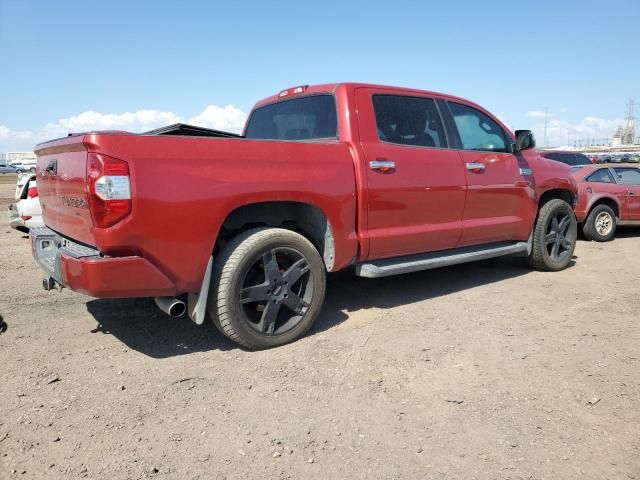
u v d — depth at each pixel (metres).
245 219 3.92
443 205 4.83
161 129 4.55
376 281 5.71
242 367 3.46
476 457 2.50
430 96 5.04
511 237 5.72
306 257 3.86
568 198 6.54
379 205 4.30
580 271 6.30
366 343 3.88
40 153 4.18
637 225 9.46
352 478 2.34
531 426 2.76
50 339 3.97
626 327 4.23
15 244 8.44
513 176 5.57
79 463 2.42
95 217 3.07
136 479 2.31
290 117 4.95
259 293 3.66
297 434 2.68
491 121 5.67
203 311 3.50
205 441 2.61
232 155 3.49
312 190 3.86
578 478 2.35
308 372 3.38
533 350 3.76
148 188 3.14
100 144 3.02
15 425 2.73
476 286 5.53
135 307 4.78
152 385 3.20
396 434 2.69
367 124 4.39
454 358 3.61
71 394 3.08
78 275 3.17
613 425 2.78
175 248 3.28
